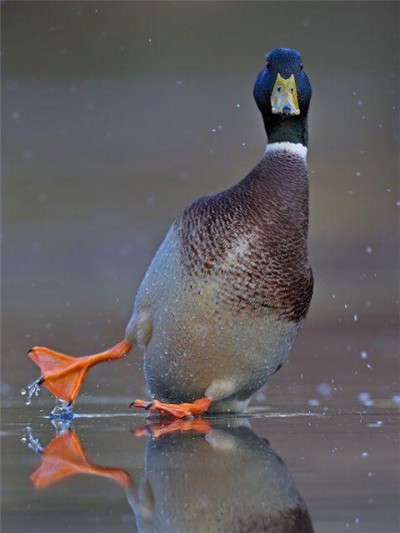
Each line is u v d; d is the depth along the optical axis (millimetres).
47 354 9656
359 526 5586
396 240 21062
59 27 32438
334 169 24891
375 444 7672
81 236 21609
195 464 7000
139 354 12461
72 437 8211
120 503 6059
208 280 8688
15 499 6184
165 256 8953
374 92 28969
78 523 5711
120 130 27906
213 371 8969
